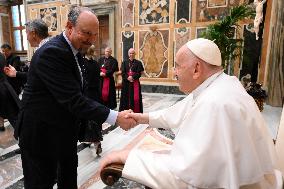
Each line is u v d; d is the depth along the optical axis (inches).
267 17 233.8
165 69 318.3
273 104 207.5
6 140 153.6
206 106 41.4
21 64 187.0
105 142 146.1
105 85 208.8
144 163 44.2
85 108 57.1
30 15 399.5
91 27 55.7
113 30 341.1
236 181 37.4
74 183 71.4
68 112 61.5
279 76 202.8
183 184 41.5
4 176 106.9
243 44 263.1
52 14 380.2
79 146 140.3
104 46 363.3
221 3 277.1
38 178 62.3
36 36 71.6
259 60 253.3
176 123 58.2
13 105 136.9
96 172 108.4
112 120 60.1
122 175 44.5
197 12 290.7
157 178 42.1
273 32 209.8
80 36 56.2
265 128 44.1
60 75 55.5
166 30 310.7
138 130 165.5
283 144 54.2
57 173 70.6
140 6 319.9
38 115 58.8
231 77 47.6
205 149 39.1
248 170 39.9
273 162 42.4
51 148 61.6
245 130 40.3
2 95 133.3
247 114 41.5
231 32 199.9
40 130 59.7
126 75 205.2
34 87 58.6
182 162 40.1
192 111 42.9
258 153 41.9
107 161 48.6
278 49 202.8
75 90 56.7
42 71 55.2
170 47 311.4
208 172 39.0
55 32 383.6
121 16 334.6
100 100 131.0
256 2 180.4
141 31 324.8
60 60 55.4
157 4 309.9
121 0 330.0
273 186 46.1
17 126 62.6
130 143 143.9
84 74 65.9
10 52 187.0
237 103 41.4
